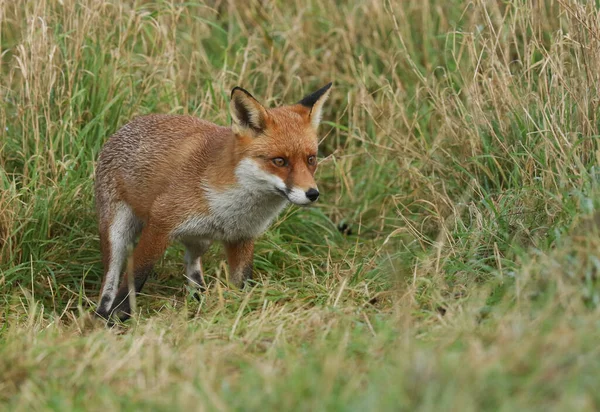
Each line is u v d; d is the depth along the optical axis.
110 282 10.95
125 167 10.95
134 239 11.39
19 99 12.79
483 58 13.14
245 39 15.73
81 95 12.73
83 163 12.31
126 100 13.40
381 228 12.60
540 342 6.62
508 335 7.00
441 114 12.57
